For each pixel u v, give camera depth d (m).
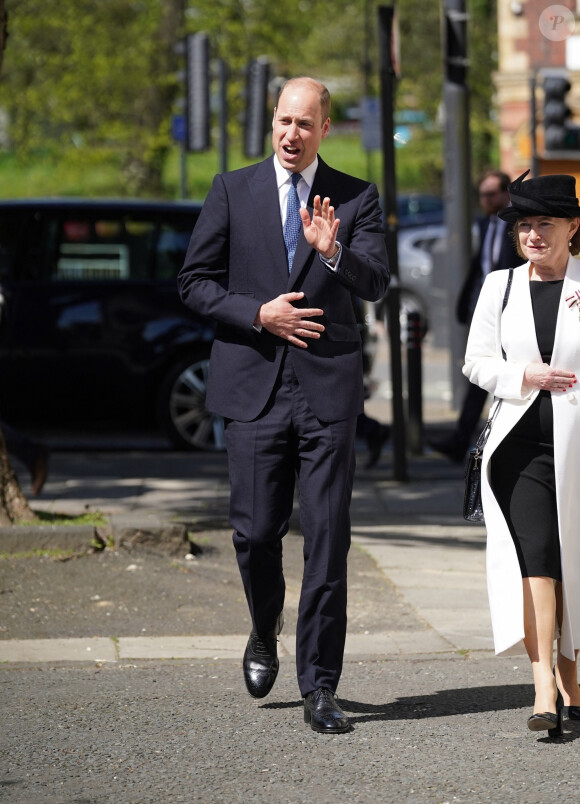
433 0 57.12
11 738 6.99
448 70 19.34
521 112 32.47
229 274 7.14
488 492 6.97
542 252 6.93
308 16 47.38
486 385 7.02
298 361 7.00
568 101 31.55
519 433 6.99
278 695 7.80
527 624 6.85
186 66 25.66
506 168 32.69
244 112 26.36
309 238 6.79
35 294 16.73
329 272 6.88
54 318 16.72
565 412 6.88
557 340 6.89
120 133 46.62
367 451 17.48
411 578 10.49
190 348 16.88
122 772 6.48
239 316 6.93
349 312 7.13
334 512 7.00
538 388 6.89
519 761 6.63
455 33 19.20
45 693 7.80
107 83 45.50
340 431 7.02
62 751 6.79
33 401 16.86
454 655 8.67
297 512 13.01
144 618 9.35
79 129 48.34
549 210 6.83
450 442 15.55
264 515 7.09
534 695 7.81
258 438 7.04
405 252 30.20
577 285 6.96
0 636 8.93
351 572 10.62
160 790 6.23
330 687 7.14
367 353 18.50
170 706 7.57
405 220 37.84
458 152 19.38
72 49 46.19
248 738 7.00
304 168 7.08
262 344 7.03
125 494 13.95
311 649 7.09
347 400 7.05
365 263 6.94
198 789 6.25
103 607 9.52
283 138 6.98
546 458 6.95
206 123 25.78
